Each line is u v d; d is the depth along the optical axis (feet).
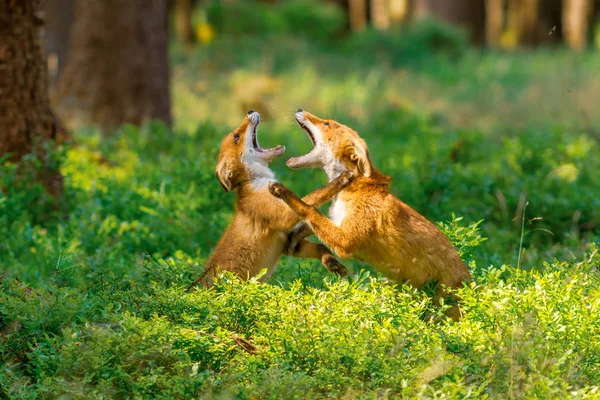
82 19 102.99
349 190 41.14
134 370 32.30
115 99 101.76
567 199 59.47
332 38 191.93
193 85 141.28
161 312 36.37
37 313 35.29
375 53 173.99
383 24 242.17
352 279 39.68
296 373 30.81
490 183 61.82
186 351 33.09
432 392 29.35
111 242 55.42
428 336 33.50
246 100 134.21
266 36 177.68
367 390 30.40
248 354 33.71
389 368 30.73
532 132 90.94
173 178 61.62
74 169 69.21
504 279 43.16
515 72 158.92
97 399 29.63
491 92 140.26
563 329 32.91
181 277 40.37
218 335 33.83
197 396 30.32
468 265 41.96
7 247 51.72
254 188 44.45
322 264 45.50
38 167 58.49
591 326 33.96
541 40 232.94
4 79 60.49
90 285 41.11
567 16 241.55
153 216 57.26
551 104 126.82
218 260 43.11
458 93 141.69
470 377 31.12
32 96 61.52
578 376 30.86
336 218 41.34
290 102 135.64
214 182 57.98
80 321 36.17
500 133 107.65
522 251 49.14
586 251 47.21
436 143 83.76
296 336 32.65
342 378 30.60
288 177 65.00
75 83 102.73
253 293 36.04
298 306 34.78
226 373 31.78
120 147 80.07
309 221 40.98
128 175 69.10
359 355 31.65
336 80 152.35
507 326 33.19
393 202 40.22
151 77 102.68
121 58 101.45
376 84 147.64
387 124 103.65
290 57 168.25
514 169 68.74
